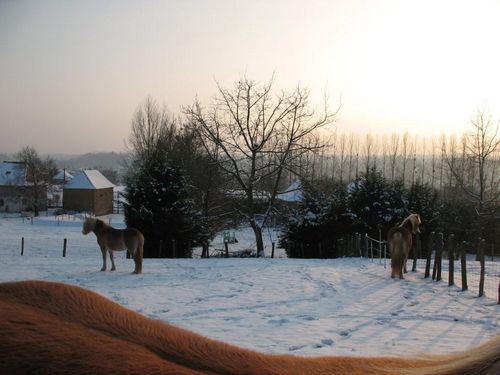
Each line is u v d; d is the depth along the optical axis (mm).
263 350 6832
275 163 26656
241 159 27406
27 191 64938
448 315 9422
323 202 24984
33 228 45969
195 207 27250
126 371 877
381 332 8094
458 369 881
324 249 24562
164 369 911
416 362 1298
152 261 19062
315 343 7301
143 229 24062
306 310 9953
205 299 11109
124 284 13008
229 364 1073
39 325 998
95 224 15430
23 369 858
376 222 25688
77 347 933
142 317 1269
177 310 9891
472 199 31688
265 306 10375
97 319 1146
